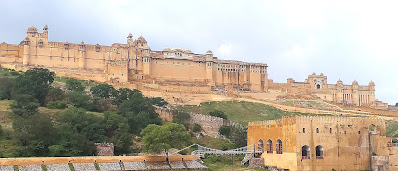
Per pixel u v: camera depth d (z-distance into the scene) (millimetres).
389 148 107125
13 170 87750
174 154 113500
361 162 104375
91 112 143125
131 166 100875
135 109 145000
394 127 173250
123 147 118125
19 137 103688
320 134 102125
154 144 107375
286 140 104188
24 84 145750
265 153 113312
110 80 194500
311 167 100250
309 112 191750
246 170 106062
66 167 93625
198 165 108875
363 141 105500
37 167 90688
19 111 124875
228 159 123875
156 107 156125
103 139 117562
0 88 149250
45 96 146625
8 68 192750
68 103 144250
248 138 123188
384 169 104125
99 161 99125
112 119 126438
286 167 103125
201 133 145625
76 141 106812
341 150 103188
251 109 189125
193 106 188375
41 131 105000
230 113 181875
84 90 174500
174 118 151750
